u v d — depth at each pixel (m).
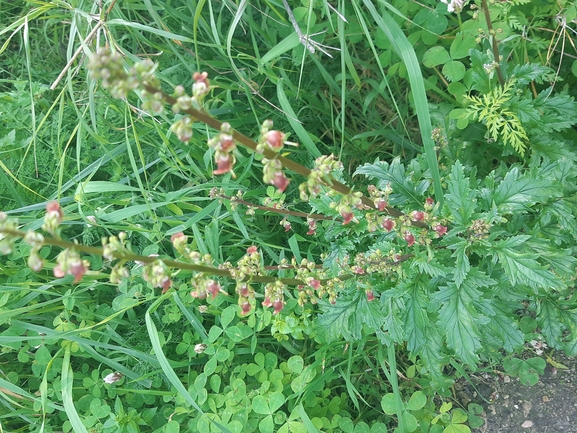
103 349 0.42
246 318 0.42
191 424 0.38
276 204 0.34
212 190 0.34
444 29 0.43
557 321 0.36
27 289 0.39
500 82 0.37
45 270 0.44
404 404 0.41
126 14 0.50
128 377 0.42
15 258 0.44
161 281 0.20
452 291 0.31
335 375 0.39
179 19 0.49
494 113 0.36
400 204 0.36
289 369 0.40
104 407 0.39
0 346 0.43
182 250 0.22
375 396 0.43
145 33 0.51
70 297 0.41
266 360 0.40
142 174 0.47
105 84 0.16
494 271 0.35
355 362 0.42
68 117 0.48
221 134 0.18
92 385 0.41
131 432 0.38
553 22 0.44
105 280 0.45
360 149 0.50
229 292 0.43
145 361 0.41
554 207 0.34
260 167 0.45
